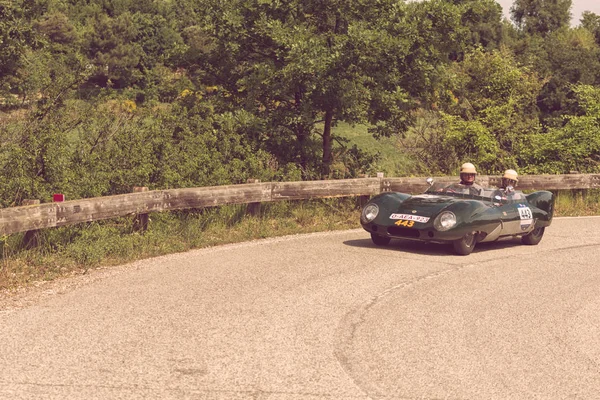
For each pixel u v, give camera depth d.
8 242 10.12
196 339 6.57
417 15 19.09
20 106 14.87
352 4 19.53
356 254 11.58
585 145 23.78
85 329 6.78
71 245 10.30
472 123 23.98
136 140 14.05
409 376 5.77
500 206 12.37
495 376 5.83
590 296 9.03
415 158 23.80
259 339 6.65
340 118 19.23
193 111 17.19
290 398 5.18
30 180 11.51
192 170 14.36
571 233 14.94
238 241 12.58
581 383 5.72
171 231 12.35
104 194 13.03
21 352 6.04
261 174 16.39
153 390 5.24
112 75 92.81
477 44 27.55
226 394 5.21
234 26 19.12
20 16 17.72
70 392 5.14
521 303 8.55
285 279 9.42
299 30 18.77
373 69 18.80
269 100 19.92
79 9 105.25
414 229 11.59
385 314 7.80
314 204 15.73
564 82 54.78
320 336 6.83
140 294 8.30
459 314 7.92
